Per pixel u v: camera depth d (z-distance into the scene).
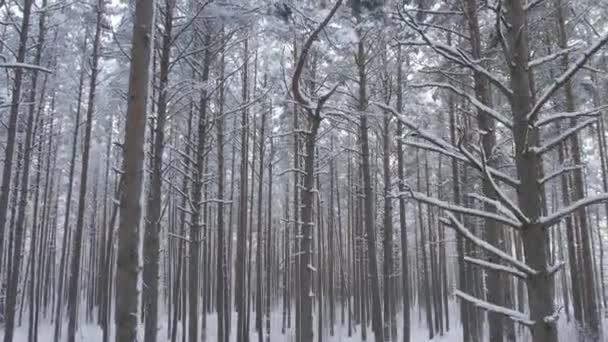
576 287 16.36
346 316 34.78
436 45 3.73
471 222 16.44
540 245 3.21
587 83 14.07
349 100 15.44
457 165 17.44
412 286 45.94
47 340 24.53
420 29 3.76
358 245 28.22
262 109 15.70
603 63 12.79
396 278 32.31
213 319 29.08
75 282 17.81
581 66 3.24
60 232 45.69
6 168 12.55
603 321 20.88
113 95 13.78
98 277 31.64
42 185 27.20
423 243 27.09
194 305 13.45
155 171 11.14
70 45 17.17
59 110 22.28
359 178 24.34
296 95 10.35
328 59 12.47
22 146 20.22
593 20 14.59
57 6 13.26
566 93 13.21
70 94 21.20
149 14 6.15
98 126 24.80
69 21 14.93
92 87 17.05
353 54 13.54
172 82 13.06
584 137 21.25
